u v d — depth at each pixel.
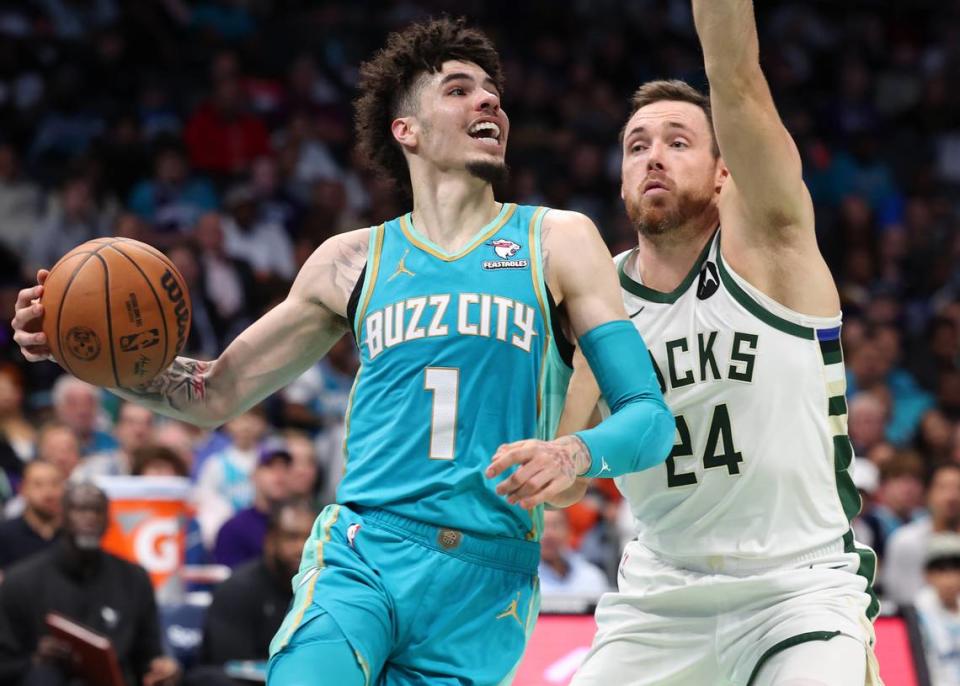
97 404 9.43
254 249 13.21
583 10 17.98
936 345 13.87
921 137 17.77
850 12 19.31
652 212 3.99
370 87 3.81
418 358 3.43
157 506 7.38
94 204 13.05
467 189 3.59
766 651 3.81
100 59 14.95
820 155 17.00
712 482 3.96
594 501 10.04
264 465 8.49
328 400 11.23
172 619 7.36
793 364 3.88
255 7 17.06
